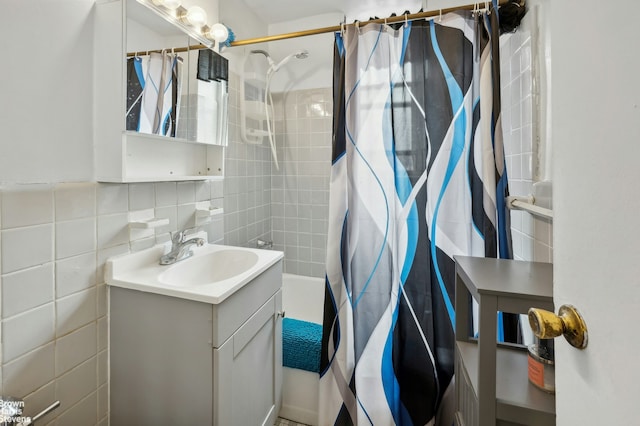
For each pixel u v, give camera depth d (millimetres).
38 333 877
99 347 1060
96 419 1052
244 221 2102
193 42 1347
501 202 1190
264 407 1295
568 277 389
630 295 287
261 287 1245
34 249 862
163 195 1318
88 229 1013
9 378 813
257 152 2279
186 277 1281
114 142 1018
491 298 660
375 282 1333
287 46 2369
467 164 1241
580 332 352
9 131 802
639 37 277
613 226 310
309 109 2387
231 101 1933
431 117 1269
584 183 358
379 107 1319
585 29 355
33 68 852
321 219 2424
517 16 1253
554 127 428
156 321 1024
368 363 1320
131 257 1151
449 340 1273
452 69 1240
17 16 812
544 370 698
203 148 1554
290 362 1497
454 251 1254
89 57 1010
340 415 1350
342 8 2156
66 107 940
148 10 1104
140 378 1053
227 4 1890
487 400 666
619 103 301
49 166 898
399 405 1330
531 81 1176
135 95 1051
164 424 1027
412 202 1296
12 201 811
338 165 1368
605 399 314
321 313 2326
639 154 278
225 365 991
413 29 1288
